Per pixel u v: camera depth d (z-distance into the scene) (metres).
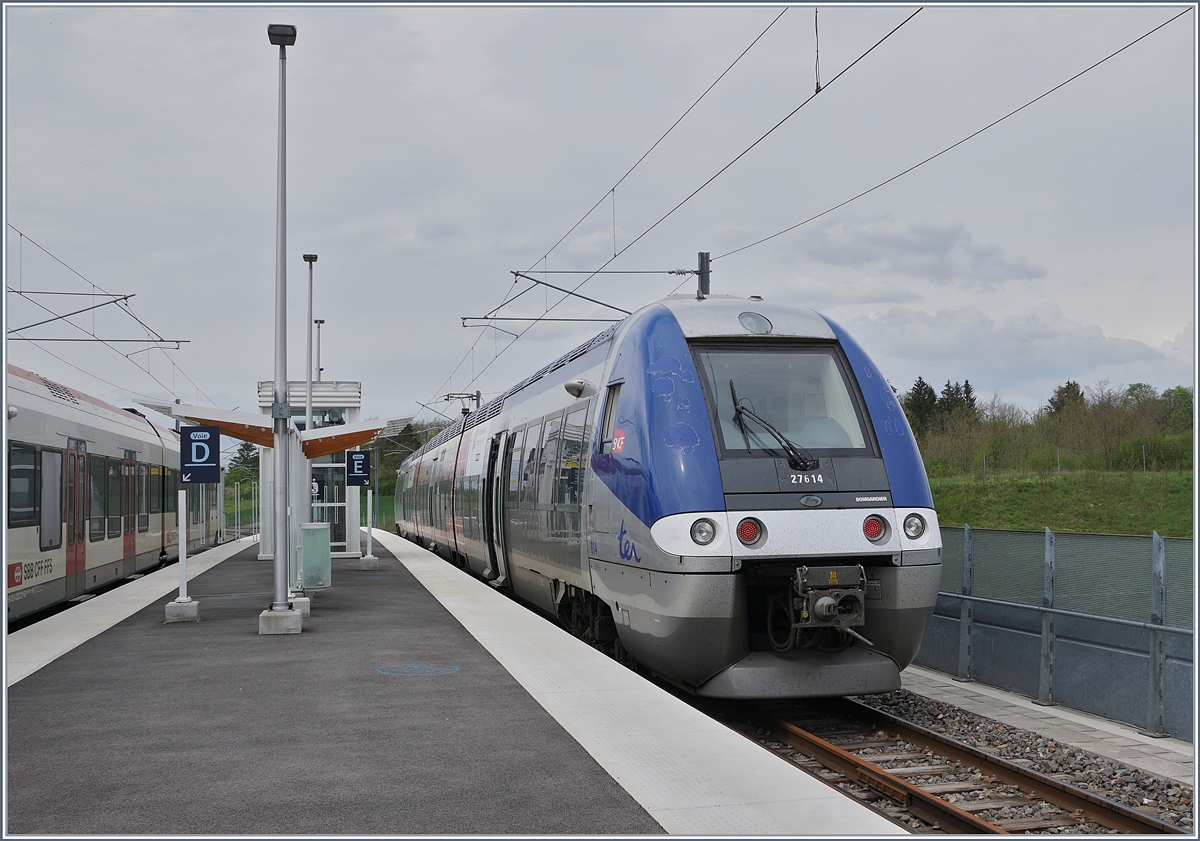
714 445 8.84
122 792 5.63
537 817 5.14
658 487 8.80
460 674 9.02
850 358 9.70
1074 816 6.69
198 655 10.23
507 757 6.25
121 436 19.86
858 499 8.75
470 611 13.75
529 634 11.42
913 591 8.74
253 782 5.79
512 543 15.46
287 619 11.69
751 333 9.66
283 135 12.48
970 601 11.98
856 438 9.17
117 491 19.36
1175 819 6.80
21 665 9.69
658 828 4.96
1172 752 8.59
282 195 12.42
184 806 5.38
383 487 79.12
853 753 8.28
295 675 9.07
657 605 8.75
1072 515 33.19
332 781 5.80
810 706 10.03
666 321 9.83
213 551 31.05
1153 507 31.89
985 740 8.87
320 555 15.95
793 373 9.52
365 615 13.35
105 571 18.16
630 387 9.62
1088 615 10.02
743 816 5.12
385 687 8.46
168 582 18.84
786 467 8.79
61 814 5.27
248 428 15.66
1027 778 7.18
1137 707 9.55
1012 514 34.56
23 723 7.26
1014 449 38.78
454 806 5.33
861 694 8.75
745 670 8.62
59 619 13.19
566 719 7.23
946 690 11.41
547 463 12.89
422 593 16.42
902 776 7.61
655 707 7.62
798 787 5.59
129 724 7.21
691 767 5.99
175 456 27.05
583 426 11.09
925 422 59.84
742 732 9.14
